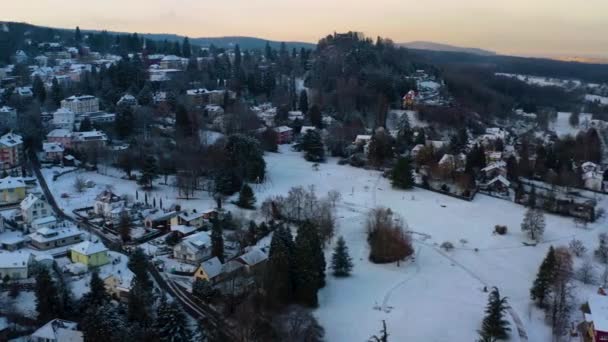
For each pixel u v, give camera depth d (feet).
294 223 597.93
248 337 369.30
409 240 566.77
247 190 645.92
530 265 540.93
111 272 470.80
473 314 441.68
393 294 472.44
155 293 436.35
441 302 460.96
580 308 446.60
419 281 499.92
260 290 424.46
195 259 502.38
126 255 515.09
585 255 561.43
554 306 429.38
